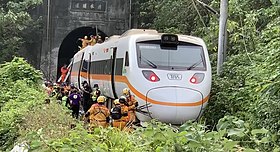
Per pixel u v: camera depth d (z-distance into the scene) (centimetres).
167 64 3088
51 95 4147
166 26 5847
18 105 3200
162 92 2955
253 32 3806
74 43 8006
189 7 5350
